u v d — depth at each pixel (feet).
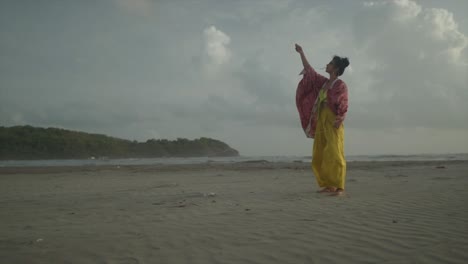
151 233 11.41
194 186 27.84
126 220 13.73
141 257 8.98
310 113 21.57
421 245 9.43
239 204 17.01
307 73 21.58
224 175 43.11
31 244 10.34
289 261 8.46
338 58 20.42
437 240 9.84
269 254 9.00
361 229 11.27
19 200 21.17
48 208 17.44
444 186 23.27
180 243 10.15
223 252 9.24
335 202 16.93
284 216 13.66
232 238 10.55
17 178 44.78
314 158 21.21
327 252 9.04
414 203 16.11
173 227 12.23
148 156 332.19
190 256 8.98
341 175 19.85
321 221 12.57
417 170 44.68
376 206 15.52
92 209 16.75
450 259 8.31
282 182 30.25
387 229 11.19
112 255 9.20
